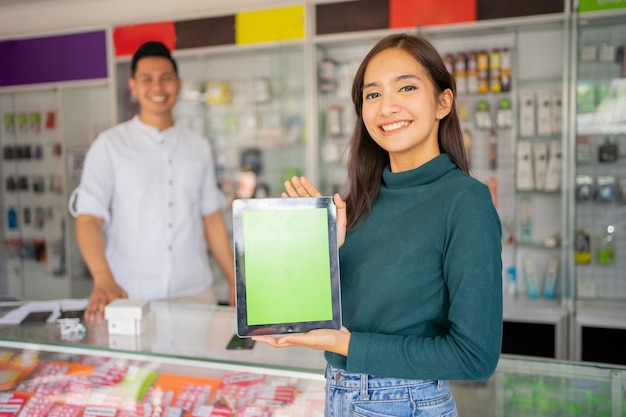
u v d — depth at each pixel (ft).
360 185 3.84
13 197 16.72
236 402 4.98
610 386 4.38
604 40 11.21
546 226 12.33
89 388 5.29
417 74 3.28
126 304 5.65
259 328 3.19
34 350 5.36
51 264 16.37
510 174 12.27
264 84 13.71
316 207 3.28
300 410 4.78
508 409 4.34
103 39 14.10
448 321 3.15
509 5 11.06
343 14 12.09
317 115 12.70
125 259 8.36
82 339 5.28
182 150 8.63
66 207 15.31
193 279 8.74
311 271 3.25
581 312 10.80
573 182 10.73
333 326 3.24
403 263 3.15
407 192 3.42
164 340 5.24
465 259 2.87
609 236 11.53
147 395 5.20
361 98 3.79
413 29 11.60
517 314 11.25
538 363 4.72
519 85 11.93
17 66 15.03
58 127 16.05
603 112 11.02
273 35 12.67
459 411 4.37
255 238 3.22
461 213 2.97
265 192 14.06
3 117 16.55
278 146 14.07
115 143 8.23
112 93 14.14
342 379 3.30
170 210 8.43
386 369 2.98
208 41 13.21
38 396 5.32
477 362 2.80
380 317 3.23
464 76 12.06
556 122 11.50
